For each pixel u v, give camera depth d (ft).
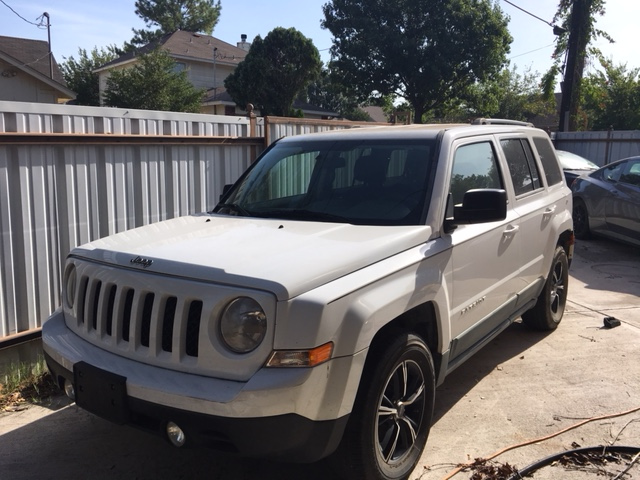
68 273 11.93
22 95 69.21
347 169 13.78
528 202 16.69
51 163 17.48
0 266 16.37
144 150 20.27
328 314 9.12
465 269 12.92
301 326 8.89
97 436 13.32
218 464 12.09
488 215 11.86
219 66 134.72
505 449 12.38
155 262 9.96
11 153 16.44
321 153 14.49
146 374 9.56
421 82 109.81
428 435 12.23
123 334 10.35
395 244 11.01
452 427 13.39
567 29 71.51
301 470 11.82
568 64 64.28
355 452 9.99
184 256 10.08
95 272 10.89
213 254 10.17
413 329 11.89
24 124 17.06
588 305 22.85
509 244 15.08
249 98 102.01
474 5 106.42
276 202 14.10
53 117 17.81
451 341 12.66
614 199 32.65
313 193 13.80
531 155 17.79
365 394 9.95
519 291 16.22
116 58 137.49
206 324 9.19
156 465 12.10
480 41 105.81
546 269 18.15
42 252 17.42
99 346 10.62
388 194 12.83
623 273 28.43
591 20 71.20
